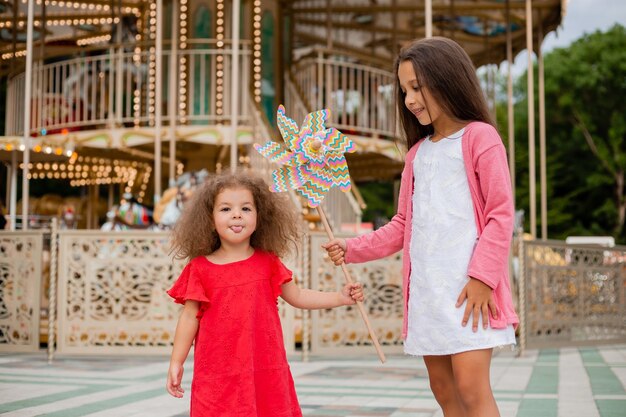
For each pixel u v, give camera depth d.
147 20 15.12
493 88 15.25
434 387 3.00
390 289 8.56
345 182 3.25
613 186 33.16
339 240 3.22
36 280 8.32
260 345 3.03
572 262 9.47
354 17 14.90
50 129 12.32
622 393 5.77
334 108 13.20
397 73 3.06
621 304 9.80
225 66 12.01
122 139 11.70
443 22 14.87
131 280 8.23
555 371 7.27
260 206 3.18
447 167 2.90
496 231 2.77
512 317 2.81
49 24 16.23
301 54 15.88
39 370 7.27
